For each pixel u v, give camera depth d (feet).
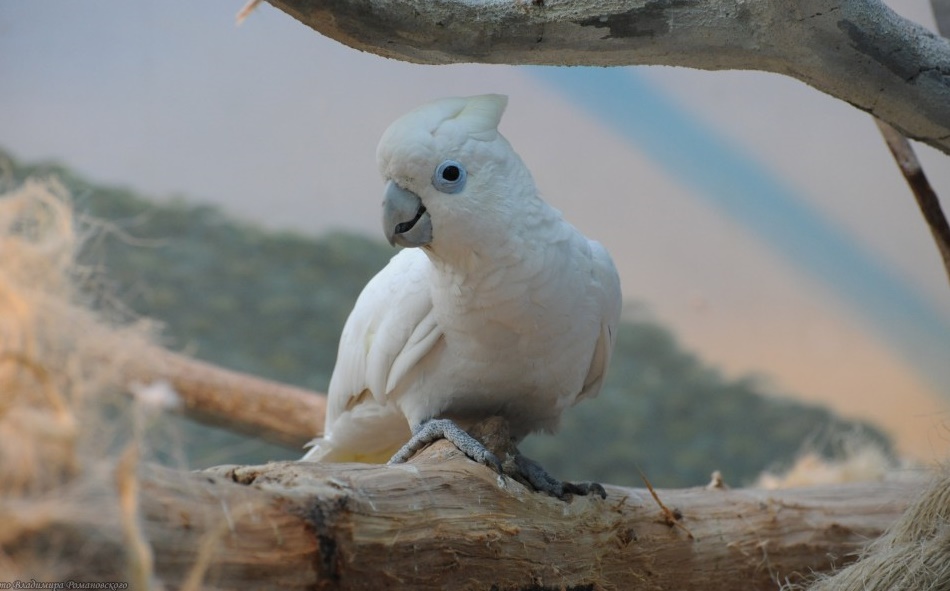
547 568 16.76
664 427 48.88
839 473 27.50
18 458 9.37
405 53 17.08
